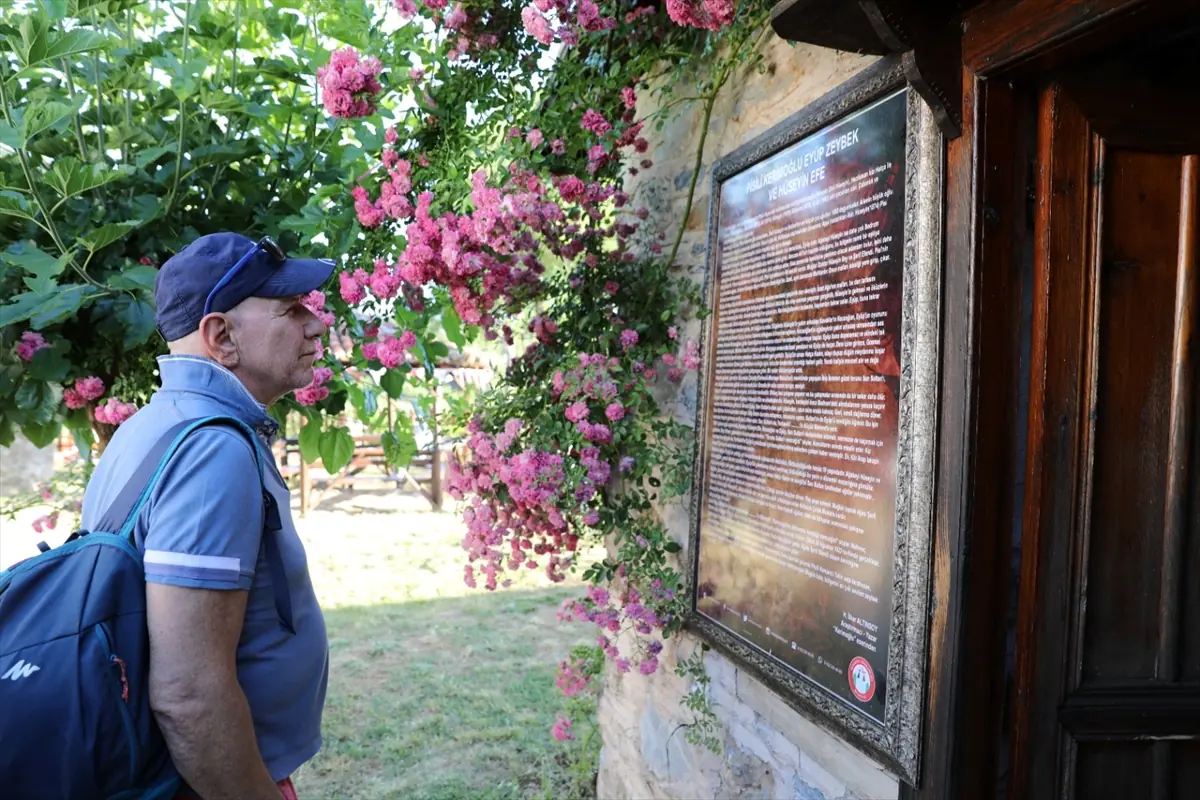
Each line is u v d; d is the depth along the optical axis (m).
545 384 2.47
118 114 2.62
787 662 1.81
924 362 1.42
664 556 2.39
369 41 2.46
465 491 2.67
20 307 1.98
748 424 2.01
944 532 1.37
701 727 2.34
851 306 1.63
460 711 4.02
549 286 2.52
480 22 2.47
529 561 2.55
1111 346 1.33
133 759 1.07
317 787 3.30
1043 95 1.32
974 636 1.33
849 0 1.33
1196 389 1.33
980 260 1.32
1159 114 1.31
